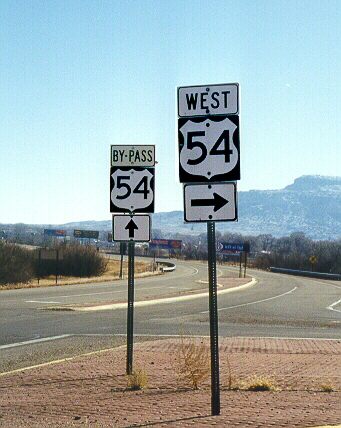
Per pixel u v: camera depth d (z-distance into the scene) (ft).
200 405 29.17
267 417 25.73
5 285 145.07
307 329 69.97
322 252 296.10
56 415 28.09
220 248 268.00
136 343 55.16
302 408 28.09
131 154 37.65
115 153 37.68
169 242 486.79
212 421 24.99
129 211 37.73
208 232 24.99
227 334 64.08
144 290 135.85
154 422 25.67
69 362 44.09
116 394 32.73
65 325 70.69
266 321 78.07
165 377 37.42
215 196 24.82
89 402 30.81
